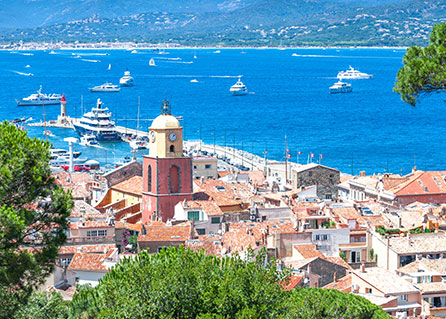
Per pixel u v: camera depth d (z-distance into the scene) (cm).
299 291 12825
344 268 17062
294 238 19038
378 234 19388
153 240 18438
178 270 9781
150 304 9500
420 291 15862
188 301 9644
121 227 18838
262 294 9881
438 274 16750
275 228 19450
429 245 18738
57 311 10650
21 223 8725
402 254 18538
